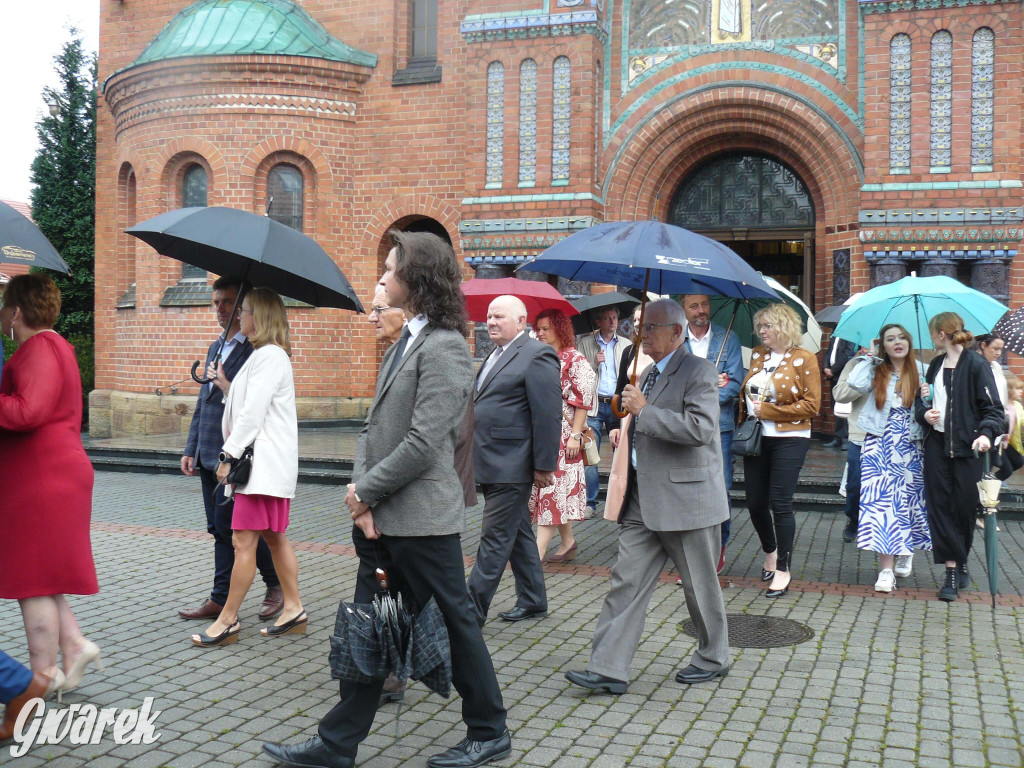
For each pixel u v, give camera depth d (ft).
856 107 45.16
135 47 59.67
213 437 19.74
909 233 42.45
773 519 23.36
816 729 14.44
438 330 12.72
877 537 22.36
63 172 75.25
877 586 22.80
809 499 33.45
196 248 19.40
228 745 13.76
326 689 16.07
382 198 53.52
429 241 12.78
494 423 19.19
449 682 12.64
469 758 12.89
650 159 48.75
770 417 22.15
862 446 24.86
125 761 13.20
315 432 50.70
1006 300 42.01
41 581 14.34
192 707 15.20
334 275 17.85
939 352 22.86
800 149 46.55
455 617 12.76
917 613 20.97
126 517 32.42
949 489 21.95
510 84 48.24
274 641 18.67
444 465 12.73
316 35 53.83
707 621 16.43
